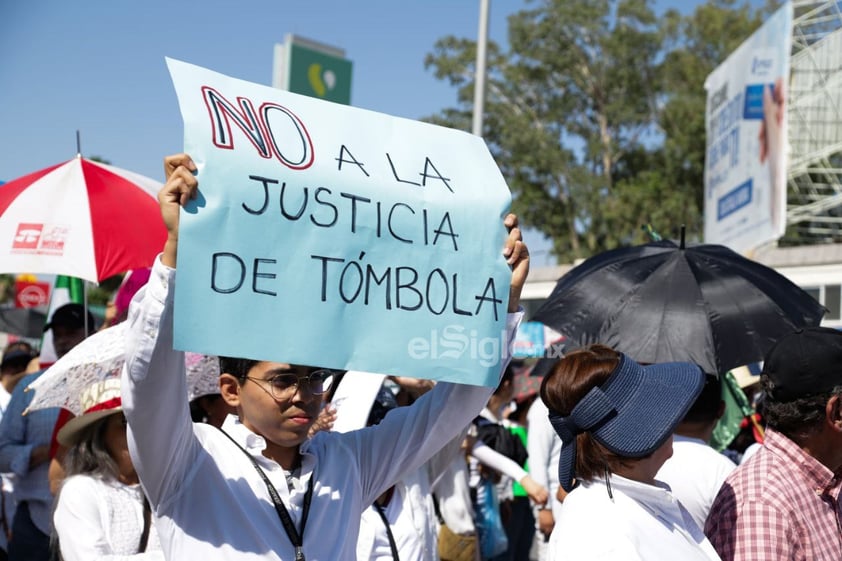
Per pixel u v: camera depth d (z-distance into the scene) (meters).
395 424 2.32
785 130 14.13
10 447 4.90
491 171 2.31
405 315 2.06
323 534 2.06
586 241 32.56
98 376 3.00
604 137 33.19
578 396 2.21
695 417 3.23
